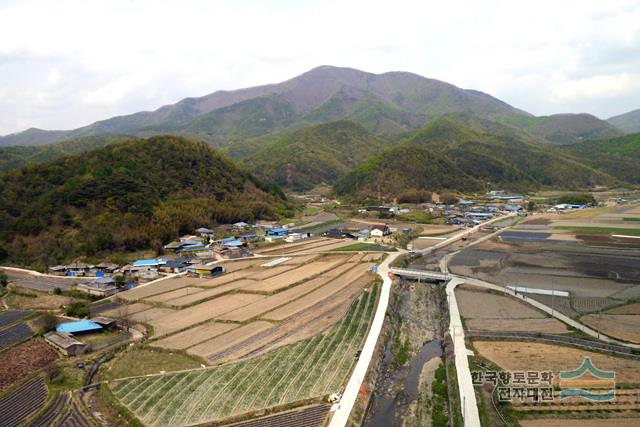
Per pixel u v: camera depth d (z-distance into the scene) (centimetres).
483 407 4506
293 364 5553
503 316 7294
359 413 4528
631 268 9900
